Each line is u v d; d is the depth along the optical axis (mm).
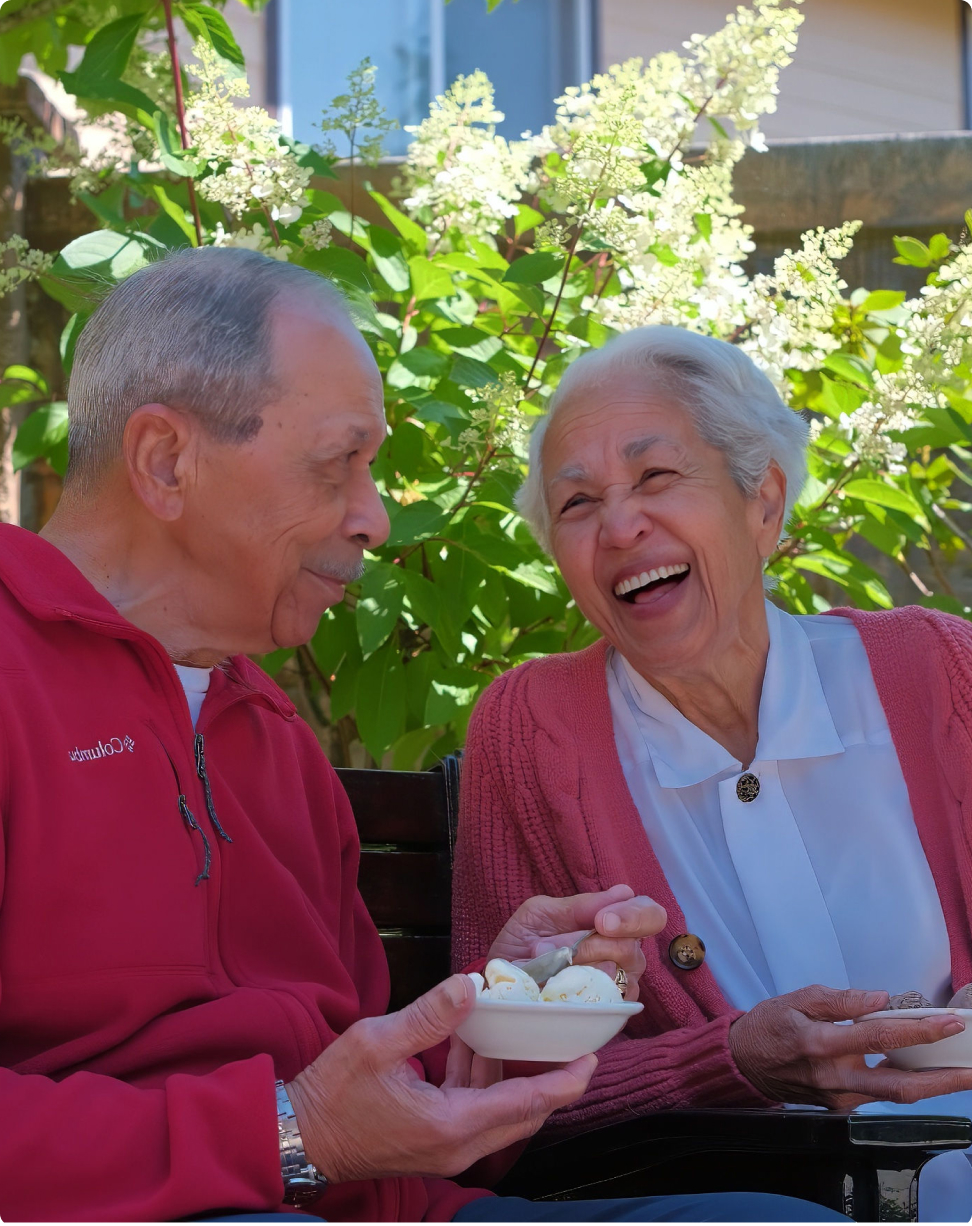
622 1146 1557
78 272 2533
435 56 5066
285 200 2691
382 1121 1213
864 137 3688
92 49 2734
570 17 5191
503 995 1314
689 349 1965
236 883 1537
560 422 1982
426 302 3033
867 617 2066
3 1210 1142
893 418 2762
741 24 3055
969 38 5695
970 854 1872
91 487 1521
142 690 1461
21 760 1335
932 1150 1331
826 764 1952
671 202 2908
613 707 2039
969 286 2793
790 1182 1504
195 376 1462
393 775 2121
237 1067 1215
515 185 3154
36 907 1327
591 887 1920
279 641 1566
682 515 1886
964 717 1908
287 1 4867
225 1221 1131
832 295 2904
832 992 1558
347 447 1503
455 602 2697
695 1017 1811
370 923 1838
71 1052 1334
